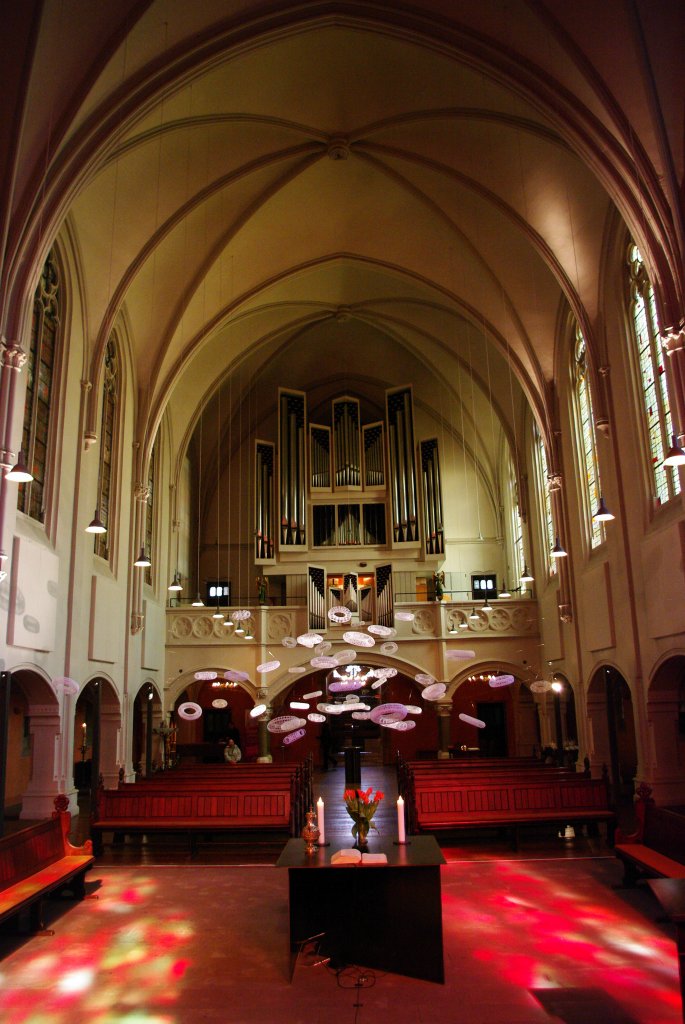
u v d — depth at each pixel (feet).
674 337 37.14
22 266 39.29
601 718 59.26
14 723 58.65
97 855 41.06
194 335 68.33
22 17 34.83
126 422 63.31
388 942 23.27
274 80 49.37
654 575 44.60
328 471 88.89
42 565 44.96
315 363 92.58
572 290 52.95
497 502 90.74
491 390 79.82
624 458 49.11
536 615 75.92
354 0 42.73
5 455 37.37
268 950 25.22
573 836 43.86
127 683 62.28
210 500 93.97
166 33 40.86
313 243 67.87
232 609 77.56
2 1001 21.48
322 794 63.93
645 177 37.88
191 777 51.01
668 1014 19.89
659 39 34.68
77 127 40.37
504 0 38.83
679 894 18.78
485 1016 19.89
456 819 40.63
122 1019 20.21
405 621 77.46
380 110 52.85
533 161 49.60
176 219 55.62
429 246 65.16
